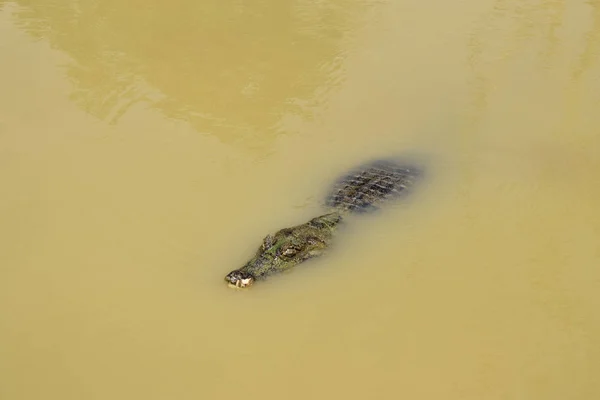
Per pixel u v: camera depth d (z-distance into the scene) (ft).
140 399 21.34
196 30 51.93
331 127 39.37
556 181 33.83
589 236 29.30
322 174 34.60
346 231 29.94
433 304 25.66
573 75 44.86
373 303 25.79
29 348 23.26
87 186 32.63
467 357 23.21
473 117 40.52
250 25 53.06
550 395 21.65
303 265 27.84
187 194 32.27
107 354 23.11
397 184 33.17
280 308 25.50
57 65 45.52
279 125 39.37
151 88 43.14
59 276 26.63
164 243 28.78
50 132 37.50
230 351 23.35
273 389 21.83
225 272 27.25
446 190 33.19
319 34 51.31
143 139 37.17
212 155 35.86
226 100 42.01
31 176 33.30
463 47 48.83
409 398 21.56
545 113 40.70
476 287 26.50
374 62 47.14
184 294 25.98
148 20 53.47
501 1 56.13
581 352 23.35
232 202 31.86
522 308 25.36
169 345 23.52
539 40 49.47
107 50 48.16
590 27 51.06
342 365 22.81
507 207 31.65
